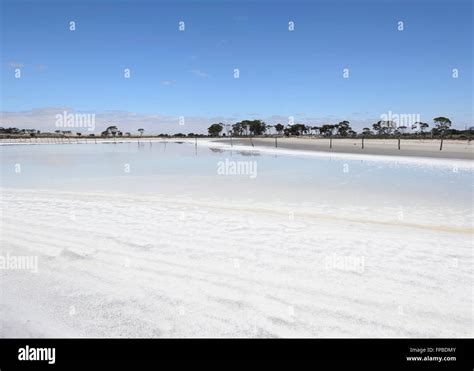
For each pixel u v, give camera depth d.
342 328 3.03
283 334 2.96
